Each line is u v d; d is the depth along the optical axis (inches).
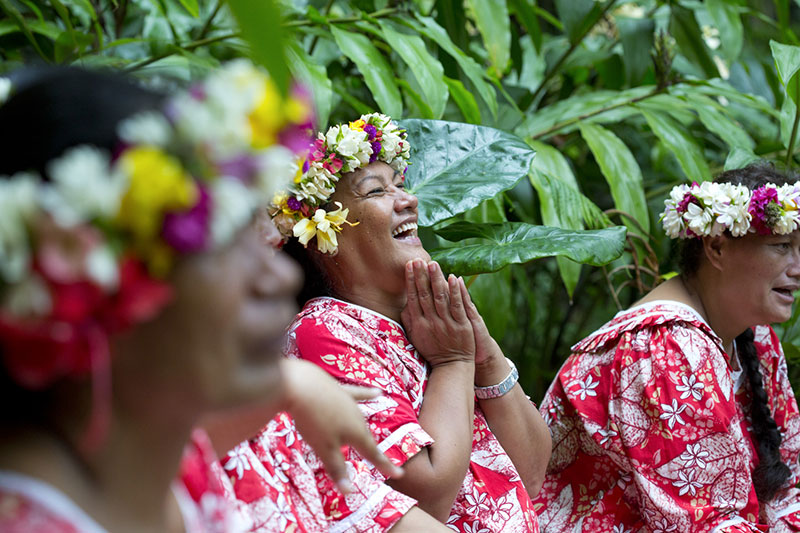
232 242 24.1
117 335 23.0
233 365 24.6
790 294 71.3
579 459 73.9
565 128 98.3
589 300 126.6
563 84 122.3
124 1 87.7
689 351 67.6
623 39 110.1
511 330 101.7
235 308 24.2
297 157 44.8
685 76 119.9
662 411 67.1
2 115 22.7
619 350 69.9
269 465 39.5
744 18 123.2
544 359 115.9
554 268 118.8
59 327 20.8
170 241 21.6
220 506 31.8
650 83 121.9
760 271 69.6
